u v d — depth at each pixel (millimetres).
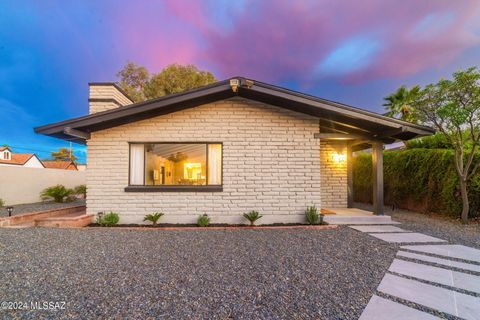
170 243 4516
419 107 7227
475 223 6547
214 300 2486
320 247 4305
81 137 6355
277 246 4363
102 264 3443
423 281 3006
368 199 11195
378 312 2309
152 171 6699
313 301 2490
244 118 6707
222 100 6730
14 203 11172
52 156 51625
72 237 4840
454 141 6879
